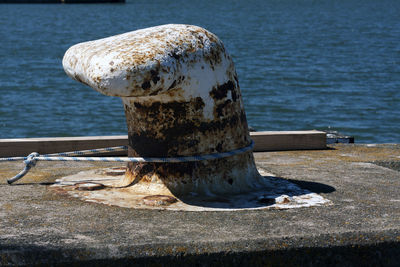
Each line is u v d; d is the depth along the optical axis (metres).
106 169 5.08
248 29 61.78
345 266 3.20
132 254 2.96
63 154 4.73
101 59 3.78
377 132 16.47
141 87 3.74
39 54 35.25
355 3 160.75
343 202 3.95
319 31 59.06
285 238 3.14
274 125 17.45
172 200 3.95
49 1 122.25
